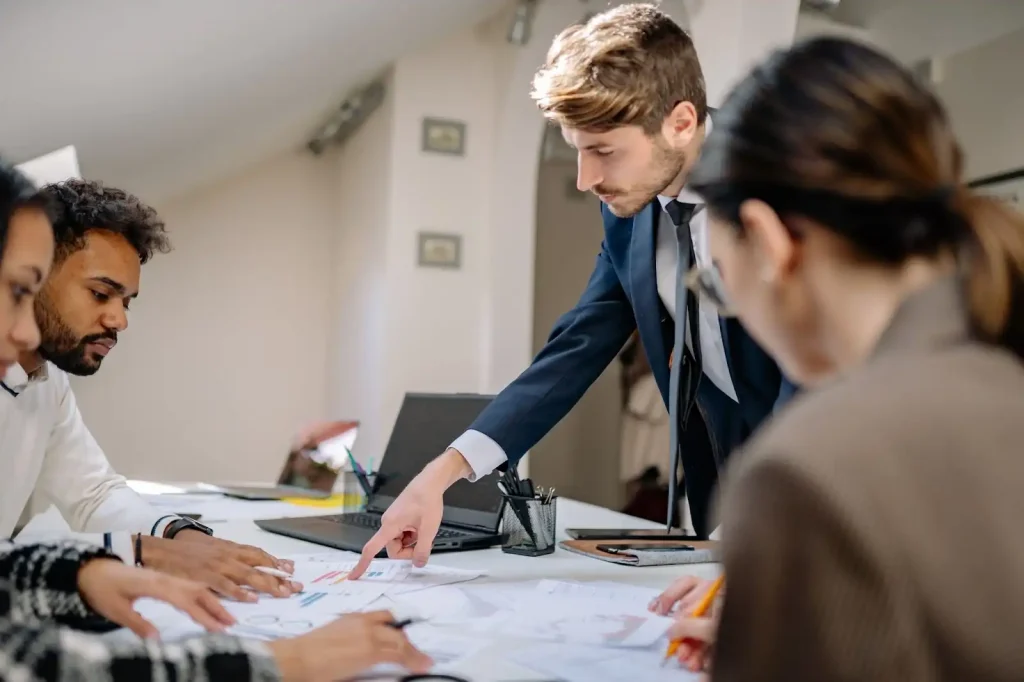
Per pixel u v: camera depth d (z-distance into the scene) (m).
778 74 0.51
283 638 0.75
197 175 3.44
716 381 1.27
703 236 1.13
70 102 1.92
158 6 1.66
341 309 3.82
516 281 3.41
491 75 3.44
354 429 2.13
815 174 0.47
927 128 0.49
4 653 0.55
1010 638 0.38
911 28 2.68
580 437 4.34
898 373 0.44
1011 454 0.41
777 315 0.53
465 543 1.30
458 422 1.58
